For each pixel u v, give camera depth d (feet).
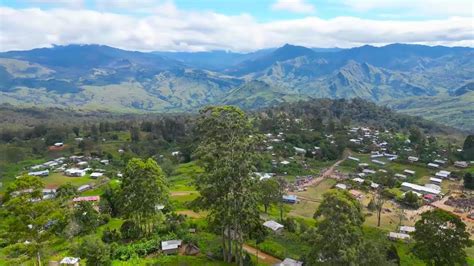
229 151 181.78
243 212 164.04
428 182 467.93
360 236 126.52
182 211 286.46
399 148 638.12
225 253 185.06
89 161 601.62
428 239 171.63
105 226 248.73
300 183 447.83
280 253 203.82
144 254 194.29
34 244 140.97
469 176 439.63
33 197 139.54
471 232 301.43
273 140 640.58
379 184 440.04
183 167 501.56
